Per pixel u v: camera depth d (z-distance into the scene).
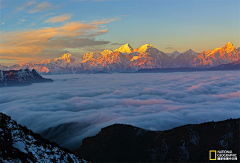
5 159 32.50
